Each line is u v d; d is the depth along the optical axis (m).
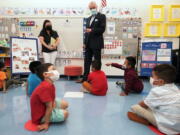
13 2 4.04
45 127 1.35
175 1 3.87
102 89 2.43
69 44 4.09
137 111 1.51
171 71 1.26
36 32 4.07
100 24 3.20
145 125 1.46
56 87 2.98
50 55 3.81
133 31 3.98
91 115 1.68
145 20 3.95
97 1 3.97
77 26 4.02
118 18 3.98
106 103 2.08
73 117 1.62
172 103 1.22
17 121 1.51
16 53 3.44
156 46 3.54
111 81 3.67
